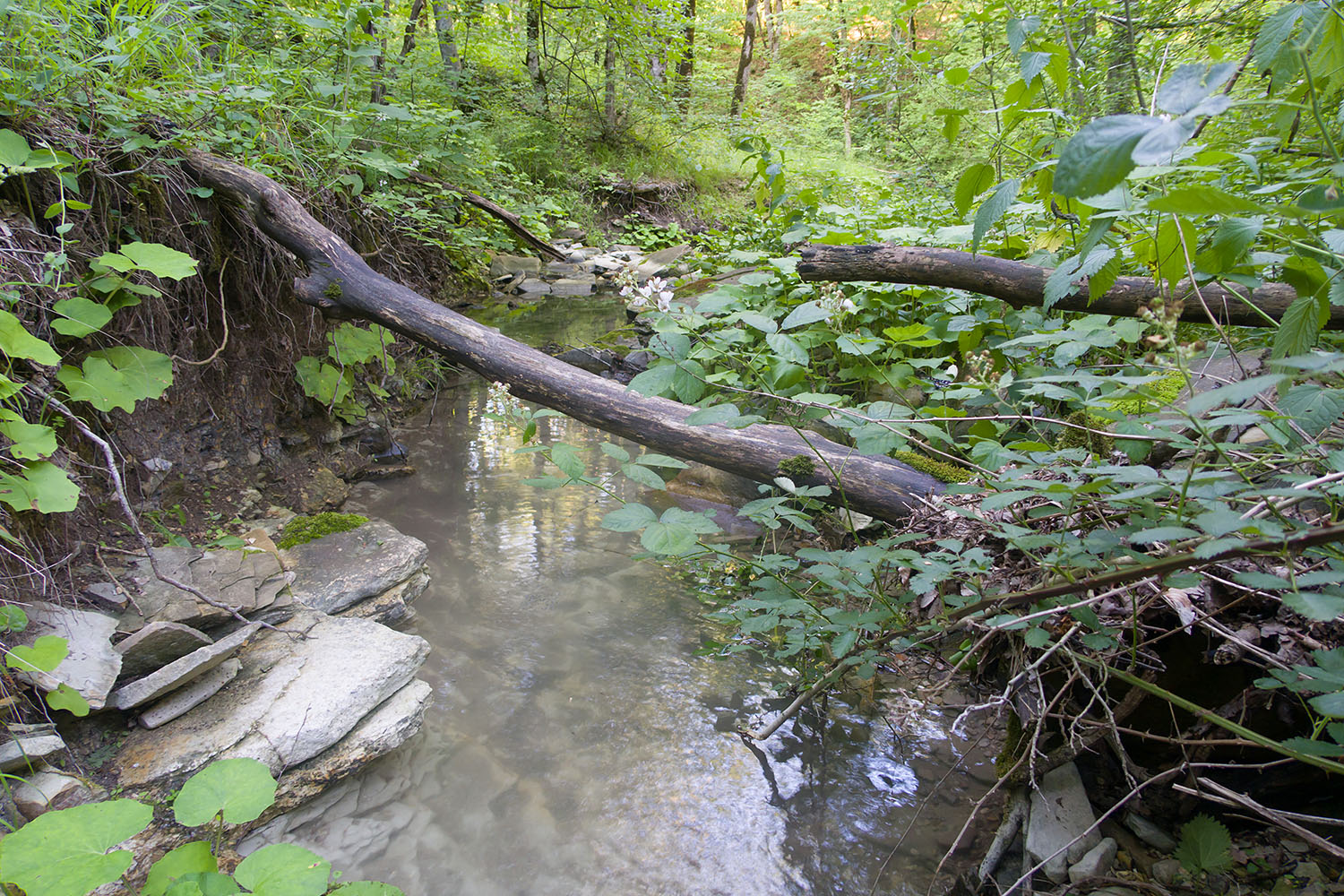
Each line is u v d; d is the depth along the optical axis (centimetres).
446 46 851
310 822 202
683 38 1251
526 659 270
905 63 716
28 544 224
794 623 236
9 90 248
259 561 276
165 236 301
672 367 224
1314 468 160
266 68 376
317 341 387
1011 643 220
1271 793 185
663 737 235
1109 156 95
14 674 192
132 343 284
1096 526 199
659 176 1333
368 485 392
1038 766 202
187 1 337
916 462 295
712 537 351
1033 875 178
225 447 334
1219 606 177
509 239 698
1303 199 110
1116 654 190
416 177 519
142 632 214
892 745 233
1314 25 139
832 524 335
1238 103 103
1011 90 254
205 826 191
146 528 279
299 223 329
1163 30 414
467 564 327
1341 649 137
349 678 231
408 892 184
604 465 430
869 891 185
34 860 141
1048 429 278
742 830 203
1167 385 240
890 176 1221
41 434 213
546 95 1219
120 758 197
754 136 496
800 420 340
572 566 328
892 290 389
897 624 208
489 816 206
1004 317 324
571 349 545
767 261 478
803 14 1523
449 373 570
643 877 189
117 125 282
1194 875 171
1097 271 196
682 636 284
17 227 246
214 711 215
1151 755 200
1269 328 243
